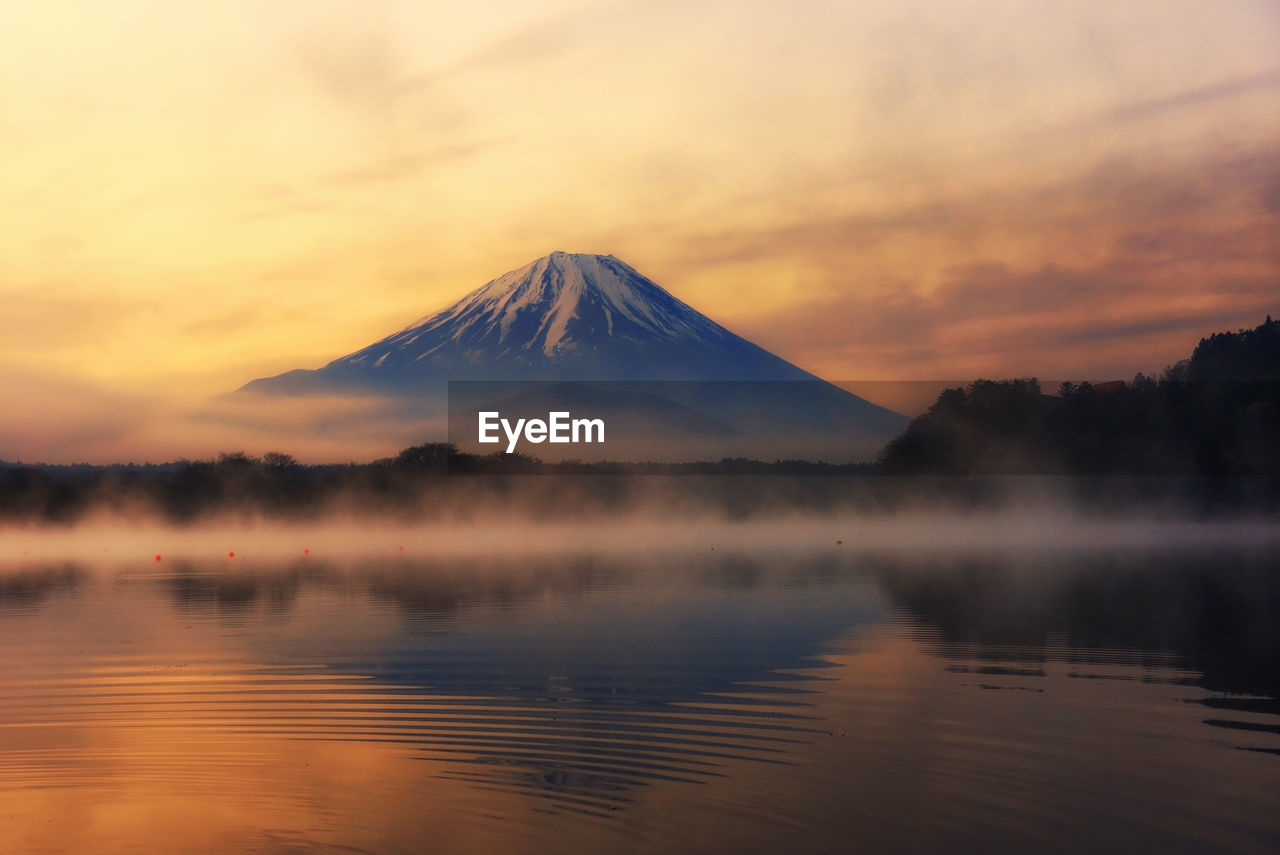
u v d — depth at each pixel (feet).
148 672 74.54
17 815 43.04
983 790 44.16
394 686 67.72
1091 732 52.90
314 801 44.34
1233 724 54.19
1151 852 37.47
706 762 49.01
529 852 38.50
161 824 41.88
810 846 38.45
